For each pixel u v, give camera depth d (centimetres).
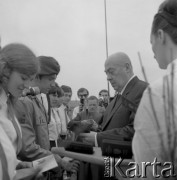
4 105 155
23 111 210
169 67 100
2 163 135
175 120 90
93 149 189
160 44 107
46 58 251
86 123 226
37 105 248
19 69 149
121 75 254
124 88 249
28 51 154
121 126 238
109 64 257
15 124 157
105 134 213
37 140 238
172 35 103
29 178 163
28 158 202
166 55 105
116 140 166
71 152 187
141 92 236
